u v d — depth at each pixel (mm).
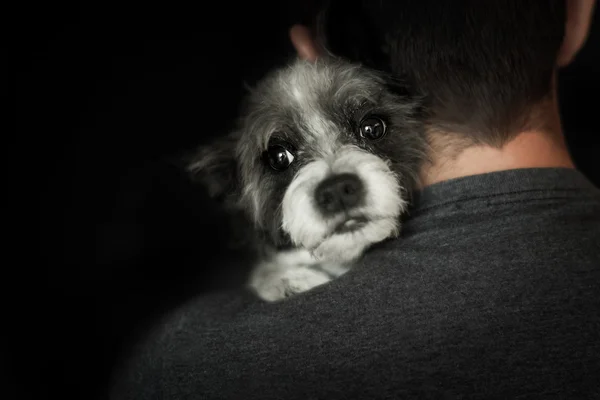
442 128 319
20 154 1190
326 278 411
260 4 1278
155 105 1280
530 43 309
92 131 1239
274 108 427
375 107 406
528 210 300
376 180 384
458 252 294
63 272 1091
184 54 1306
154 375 322
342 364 281
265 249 466
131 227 1127
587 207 304
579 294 276
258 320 309
